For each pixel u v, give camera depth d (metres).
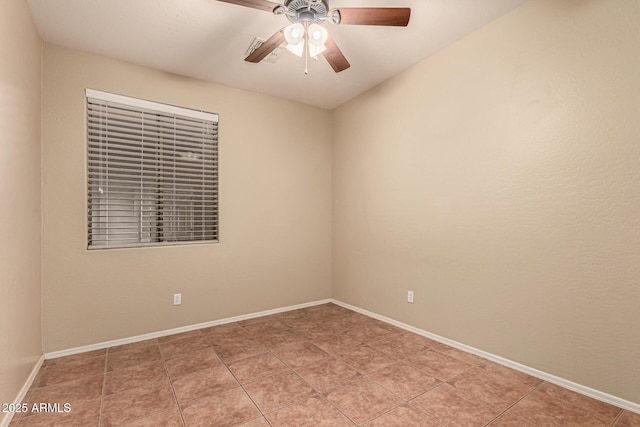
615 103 1.79
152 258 2.92
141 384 2.08
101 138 2.73
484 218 2.43
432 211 2.83
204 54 2.73
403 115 3.10
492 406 1.82
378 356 2.49
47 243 2.47
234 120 3.39
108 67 2.74
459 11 2.23
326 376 2.18
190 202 3.20
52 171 2.50
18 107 1.90
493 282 2.38
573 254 1.96
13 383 1.79
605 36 1.83
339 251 3.99
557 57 2.02
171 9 2.14
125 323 2.78
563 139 2.00
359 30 2.43
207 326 3.20
